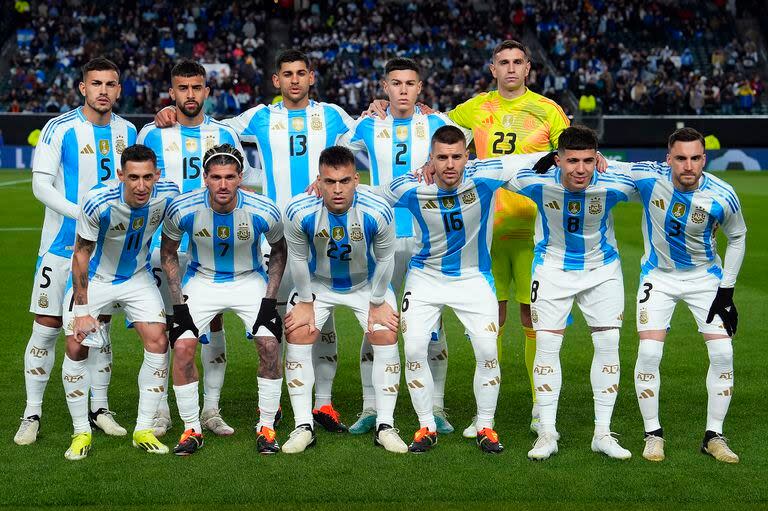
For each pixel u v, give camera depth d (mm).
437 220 5383
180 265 6062
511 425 5902
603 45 31812
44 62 30438
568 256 5398
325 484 4801
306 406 5488
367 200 5285
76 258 5141
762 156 27578
